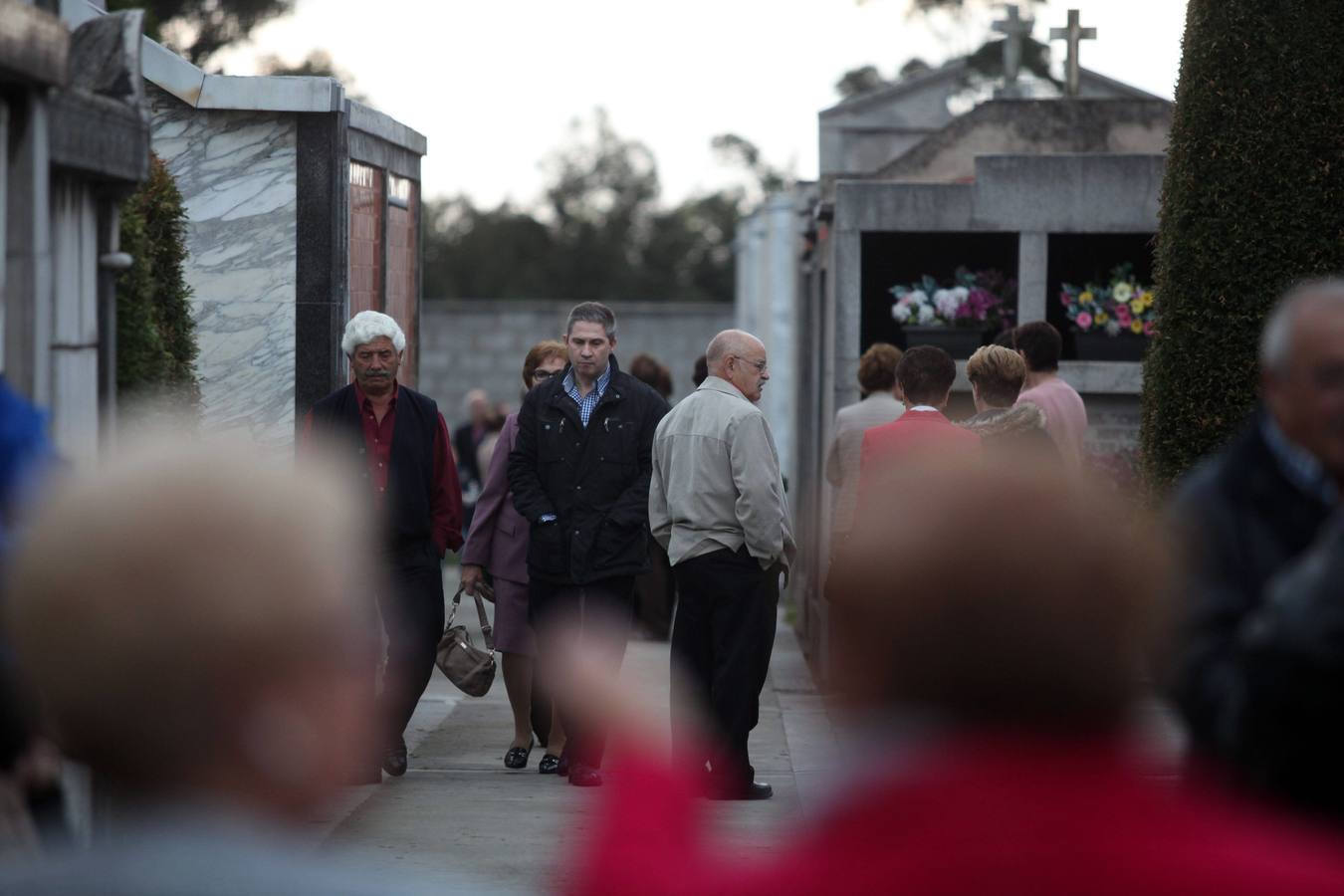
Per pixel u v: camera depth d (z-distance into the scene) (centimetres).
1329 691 557
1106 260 2469
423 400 1636
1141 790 357
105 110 1005
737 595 1559
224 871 308
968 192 2258
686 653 1591
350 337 1597
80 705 309
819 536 2503
